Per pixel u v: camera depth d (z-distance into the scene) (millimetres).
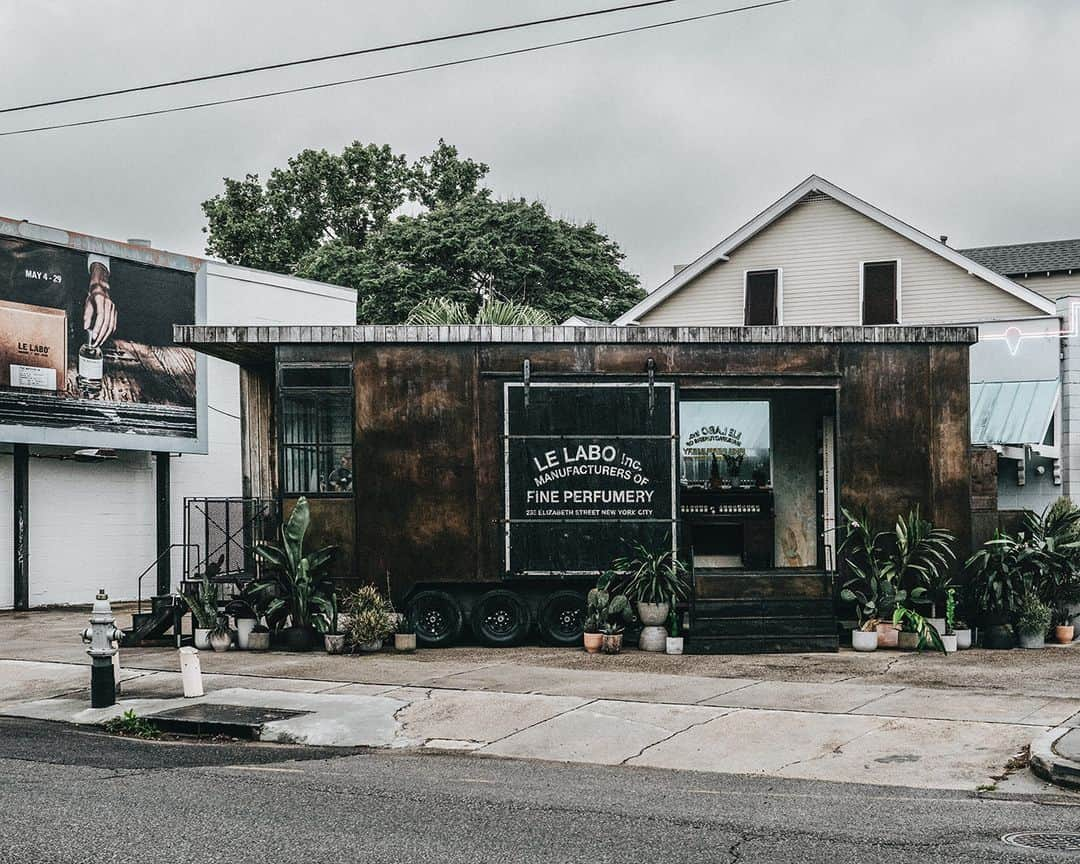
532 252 47781
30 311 23688
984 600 16625
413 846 6988
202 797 8359
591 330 16859
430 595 16734
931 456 16844
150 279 26297
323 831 7340
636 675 14102
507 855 6801
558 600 16734
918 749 10266
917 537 16375
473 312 46938
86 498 25953
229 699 12820
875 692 12812
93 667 12453
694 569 16297
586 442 16781
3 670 15078
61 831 7297
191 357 27219
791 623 16031
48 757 10109
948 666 14719
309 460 16938
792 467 19719
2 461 24094
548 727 11422
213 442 28938
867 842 7145
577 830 7434
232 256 57875
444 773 9562
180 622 17234
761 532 19609
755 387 16859
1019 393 21281
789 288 32406
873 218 31234
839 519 16719
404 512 16781
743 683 13484
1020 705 11953
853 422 16828
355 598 16219
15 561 24172
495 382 16844
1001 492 21375
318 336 16906
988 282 29844
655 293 33781
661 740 10859
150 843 7016
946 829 7523
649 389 16828
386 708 12281
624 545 16672
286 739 11211
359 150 58000
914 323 30828
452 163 59219
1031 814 8031
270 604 16688
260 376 18859
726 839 7215
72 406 24438
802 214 32312
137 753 10406
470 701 12531
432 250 47500
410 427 16859
